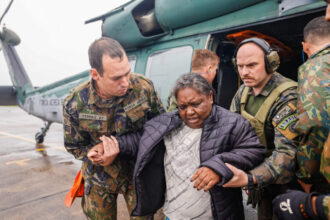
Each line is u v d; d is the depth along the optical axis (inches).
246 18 80.0
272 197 61.7
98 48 40.6
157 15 107.0
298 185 56.7
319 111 36.9
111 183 53.2
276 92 46.1
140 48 123.6
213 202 39.0
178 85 37.2
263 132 48.3
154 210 46.5
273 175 37.4
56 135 304.7
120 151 46.6
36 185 128.5
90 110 49.2
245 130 39.2
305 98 39.0
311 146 38.7
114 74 40.8
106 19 133.6
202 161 39.1
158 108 56.8
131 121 50.1
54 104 184.7
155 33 119.8
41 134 235.0
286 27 88.2
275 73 49.6
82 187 59.8
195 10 91.8
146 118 52.6
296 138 40.9
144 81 53.0
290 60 121.7
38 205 104.9
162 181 46.1
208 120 39.0
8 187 125.7
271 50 45.4
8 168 159.2
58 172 150.7
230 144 39.6
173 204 43.7
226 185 34.8
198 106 37.1
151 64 113.4
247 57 45.8
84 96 49.0
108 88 43.4
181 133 42.9
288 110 42.8
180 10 96.6
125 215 94.8
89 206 56.7
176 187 42.8
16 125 414.3
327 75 37.9
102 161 44.8
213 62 62.2
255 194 55.3
